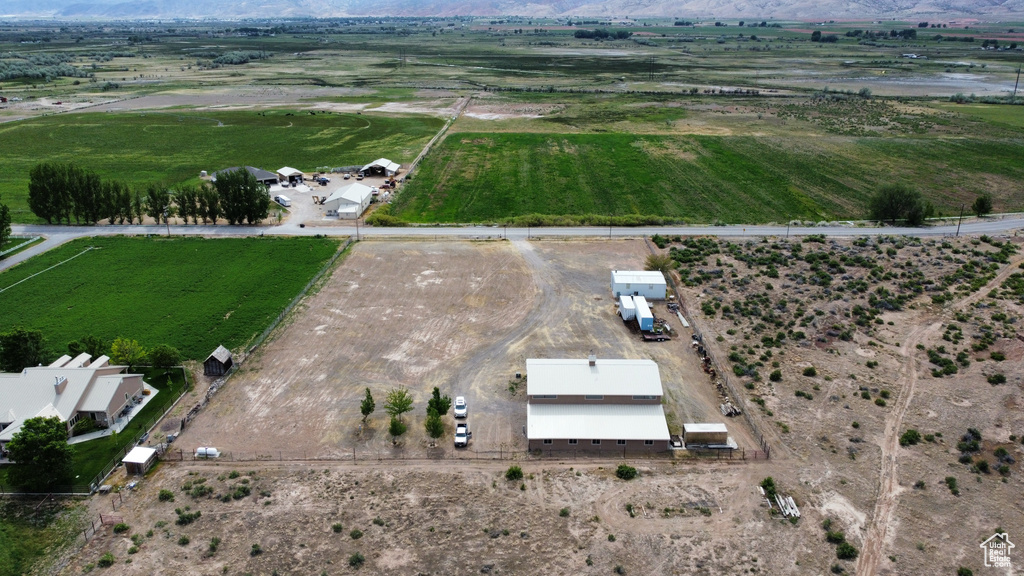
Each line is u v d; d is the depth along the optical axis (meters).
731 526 49.56
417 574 45.12
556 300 87.19
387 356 74.00
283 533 48.88
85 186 114.31
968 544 47.59
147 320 81.56
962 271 91.69
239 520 50.19
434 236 109.62
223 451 58.62
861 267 94.75
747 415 62.88
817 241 104.88
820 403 64.94
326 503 52.03
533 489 53.69
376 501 52.25
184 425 61.81
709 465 56.75
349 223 116.25
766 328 79.50
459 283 92.19
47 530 49.53
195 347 75.50
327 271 96.31
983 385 66.31
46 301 86.50
